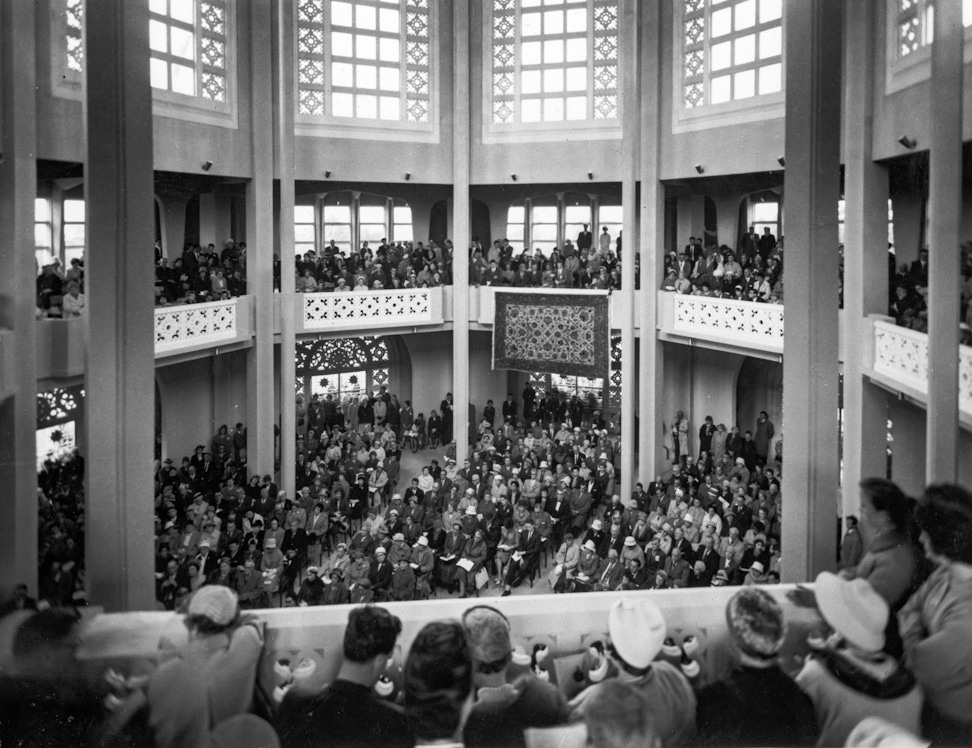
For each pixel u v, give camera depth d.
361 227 28.12
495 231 28.45
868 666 4.82
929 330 9.77
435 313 24.81
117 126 7.71
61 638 4.95
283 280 21.80
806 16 7.92
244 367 23.88
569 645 5.27
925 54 13.42
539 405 27.61
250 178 21.78
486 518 18.02
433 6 25.17
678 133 22.30
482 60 25.38
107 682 4.88
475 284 25.34
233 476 21.62
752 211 24.14
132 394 7.76
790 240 8.00
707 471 21.84
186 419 23.31
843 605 4.98
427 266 25.25
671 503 17.86
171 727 4.69
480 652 4.47
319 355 28.20
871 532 5.35
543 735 4.41
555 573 16.33
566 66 24.88
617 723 4.30
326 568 16.75
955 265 9.71
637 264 23.94
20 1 11.92
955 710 4.62
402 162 25.03
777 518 16.56
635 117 22.45
